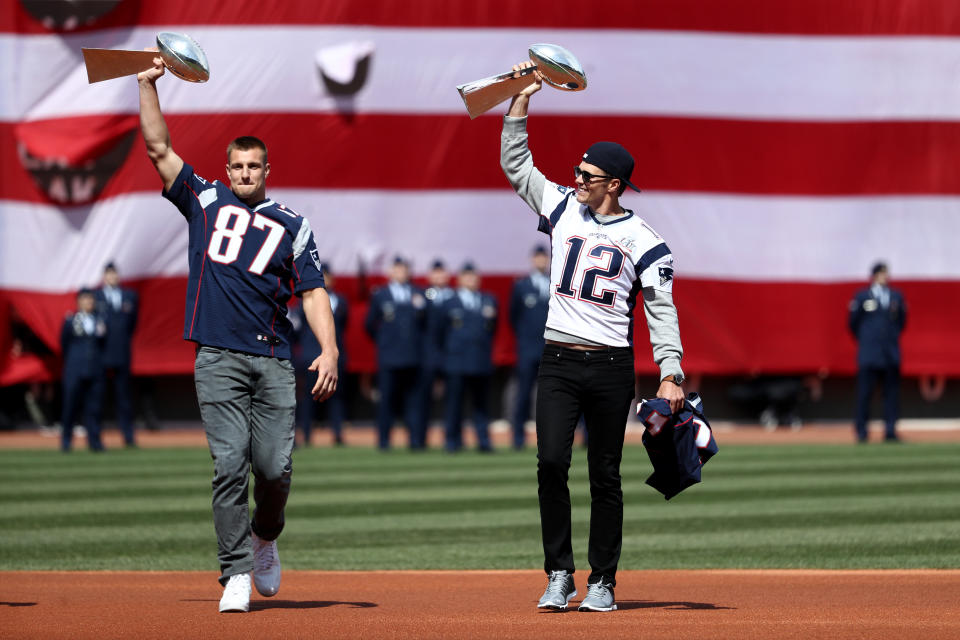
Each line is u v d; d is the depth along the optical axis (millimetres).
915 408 77688
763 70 73562
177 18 72375
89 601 21062
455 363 57688
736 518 34812
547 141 72312
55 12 73125
